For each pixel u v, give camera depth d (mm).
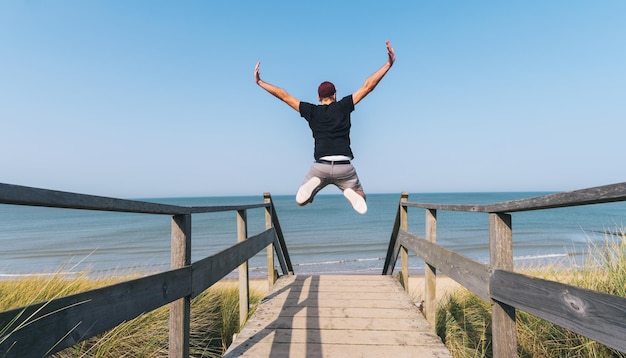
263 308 4777
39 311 1315
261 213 62125
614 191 1371
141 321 4129
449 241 26359
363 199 3551
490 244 2562
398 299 5215
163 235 34344
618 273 3869
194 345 4395
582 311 1602
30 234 38219
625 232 4293
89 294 1556
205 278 2898
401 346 3525
